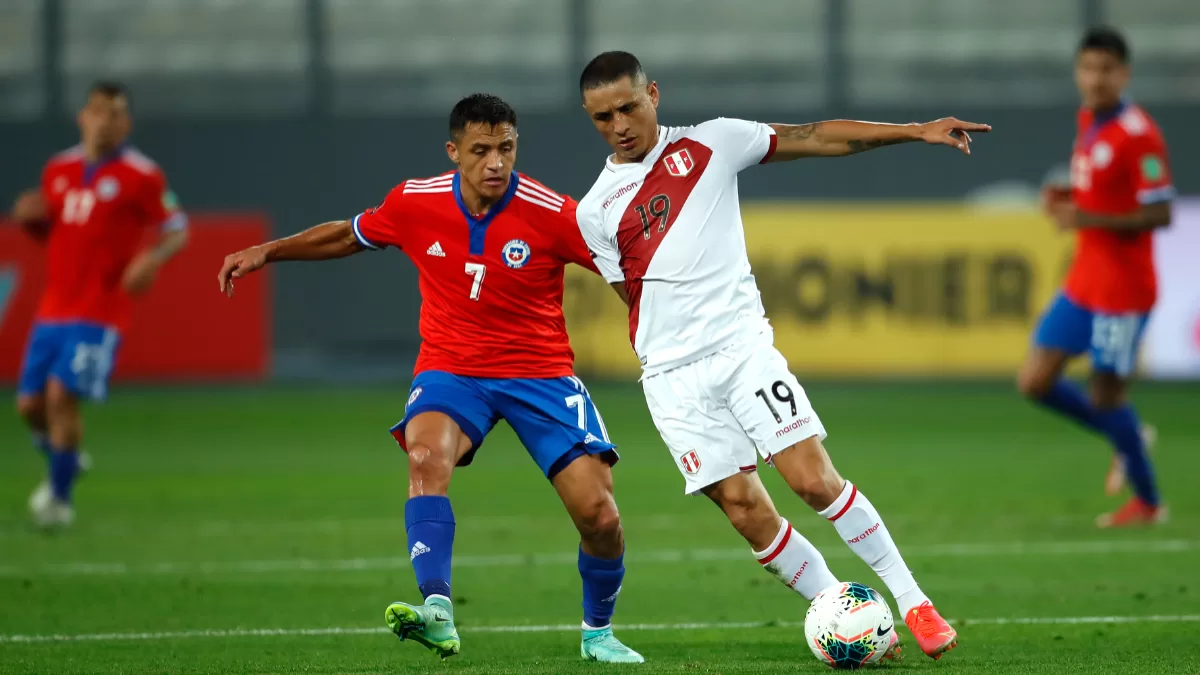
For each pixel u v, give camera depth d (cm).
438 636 1642
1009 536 3080
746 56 8625
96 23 8638
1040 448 4875
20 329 6744
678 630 2142
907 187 8275
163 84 8694
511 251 1881
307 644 2038
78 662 1902
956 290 6712
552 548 3005
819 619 1753
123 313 3369
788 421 1803
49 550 2984
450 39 8662
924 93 8531
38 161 8506
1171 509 3472
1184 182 8194
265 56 8681
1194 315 6494
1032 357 3300
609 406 6347
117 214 3297
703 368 1841
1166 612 2231
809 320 6769
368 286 8062
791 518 3409
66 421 3303
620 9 8638
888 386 7231
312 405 6594
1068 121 8250
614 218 1866
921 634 1784
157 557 2895
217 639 2078
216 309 6856
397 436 1958
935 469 4322
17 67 8600
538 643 2042
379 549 2997
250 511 3597
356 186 8519
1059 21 8475
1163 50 8369
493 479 4256
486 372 1897
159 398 6962
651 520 3400
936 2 8512
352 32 8662
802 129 1880
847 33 8569
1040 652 1902
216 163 8512
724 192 1859
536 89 8650
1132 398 6581
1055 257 6675
